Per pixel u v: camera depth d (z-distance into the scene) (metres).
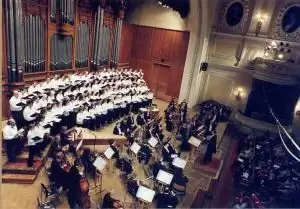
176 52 18.23
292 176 10.70
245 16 16.94
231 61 17.78
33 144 7.81
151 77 19.56
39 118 8.56
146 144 10.91
